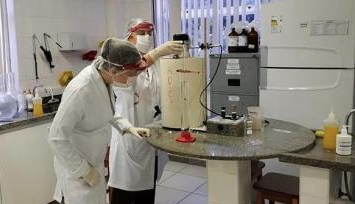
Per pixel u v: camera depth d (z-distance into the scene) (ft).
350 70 8.81
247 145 6.29
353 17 8.57
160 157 9.43
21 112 10.77
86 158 6.86
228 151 5.98
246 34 11.30
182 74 7.32
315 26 8.96
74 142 6.58
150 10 14.39
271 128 7.45
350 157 5.67
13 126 9.57
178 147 6.31
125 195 9.11
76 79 6.36
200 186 12.40
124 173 8.84
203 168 13.97
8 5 11.51
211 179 6.74
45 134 10.61
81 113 6.29
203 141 6.63
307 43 9.12
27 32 11.88
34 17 12.04
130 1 14.79
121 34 14.88
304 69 9.28
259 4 11.94
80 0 13.57
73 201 6.75
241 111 11.38
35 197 10.43
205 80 7.59
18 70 11.69
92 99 6.37
